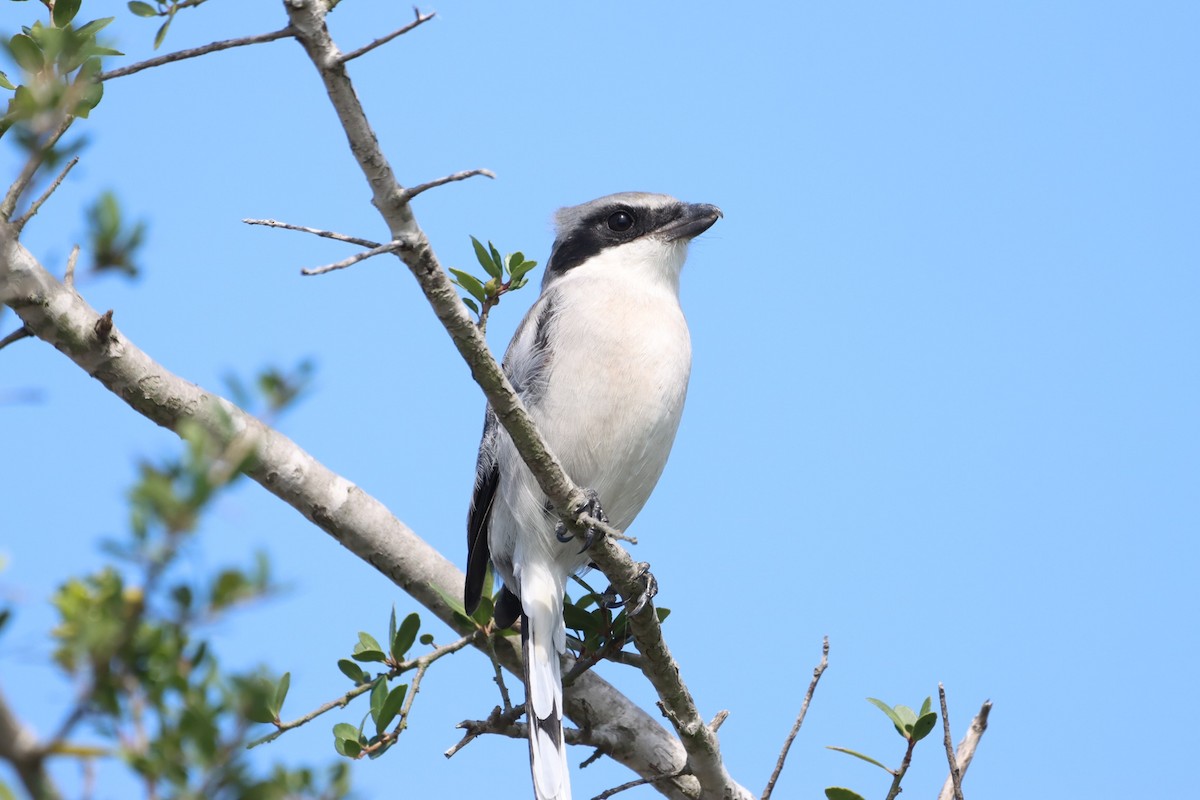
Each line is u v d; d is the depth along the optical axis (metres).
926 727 9.91
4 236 8.22
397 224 8.25
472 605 11.75
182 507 4.69
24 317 10.23
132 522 4.69
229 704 5.24
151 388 10.54
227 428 5.19
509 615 11.97
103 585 4.97
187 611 4.89
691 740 10.60
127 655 4.89
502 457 12.28
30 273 10.12
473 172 8.04
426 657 10.51
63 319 10.23
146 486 4.66
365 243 8.29
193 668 5.33
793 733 10.04
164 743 5.04
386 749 9.91
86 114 7.76
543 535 11.91
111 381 10.52
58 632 4.94
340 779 5.51
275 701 9.62
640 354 12.26
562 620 11.61
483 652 12.02
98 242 6.31
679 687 10.47
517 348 12.69
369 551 11.64
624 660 11.18
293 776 5.45
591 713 11.62
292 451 11.44
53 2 9.05
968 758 10.23
